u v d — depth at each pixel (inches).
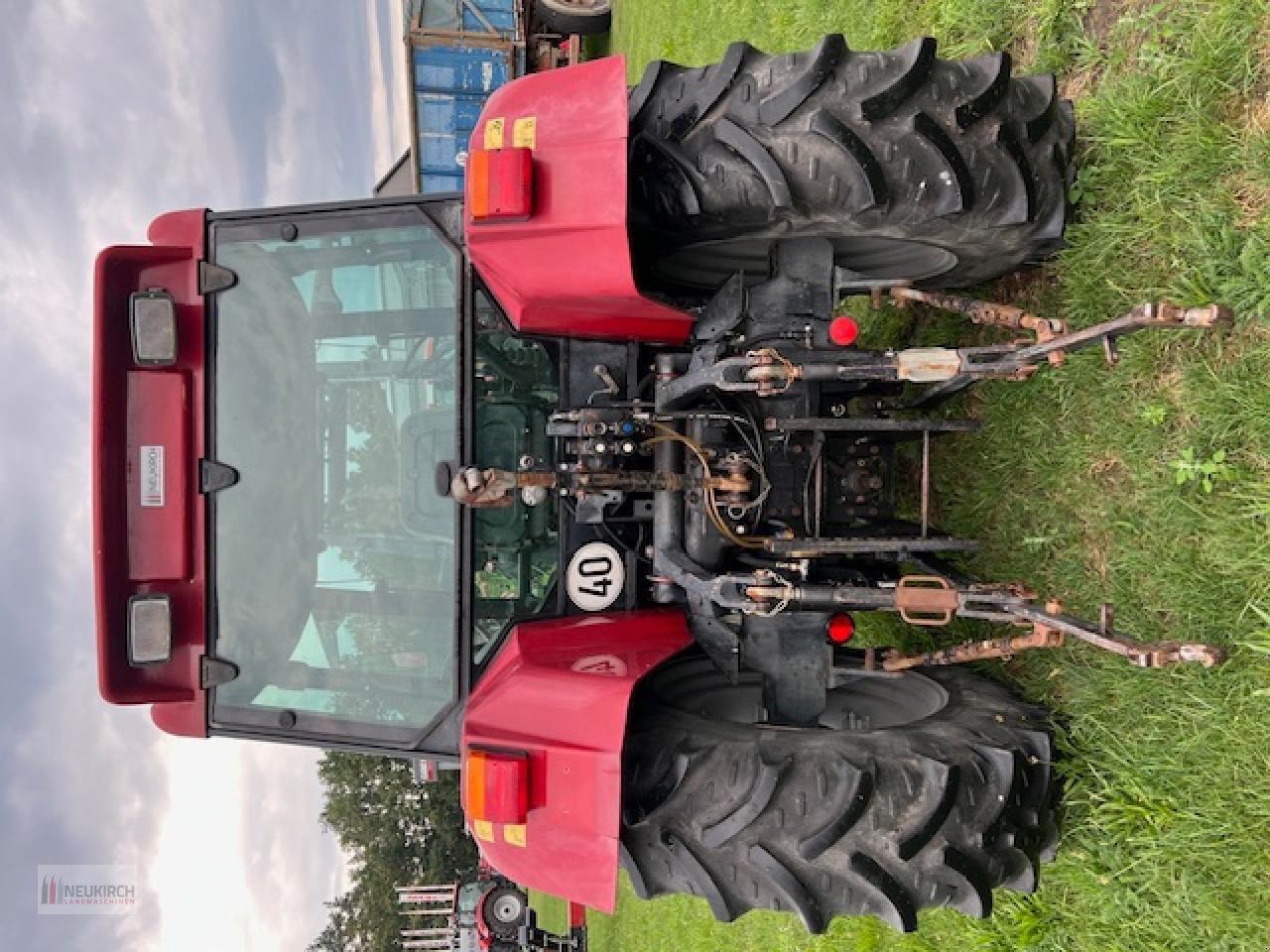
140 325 100.5
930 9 145.9
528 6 460.1
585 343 109.7
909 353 99.0
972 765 92.6
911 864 90.1
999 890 115.6
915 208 91.9
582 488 101.7
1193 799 94.0
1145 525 102.6
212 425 103.6
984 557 125.3
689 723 102.2
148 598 101.6
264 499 105.0
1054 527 115.3
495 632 105.7
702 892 94.8
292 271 105.0
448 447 104.6
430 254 104.3
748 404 104.9
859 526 114.1
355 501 105.3
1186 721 95.1
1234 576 92.4
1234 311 92.0
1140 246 102.2
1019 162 93.5
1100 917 102.5
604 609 110.5
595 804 88.4
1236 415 91.9
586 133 92.5
